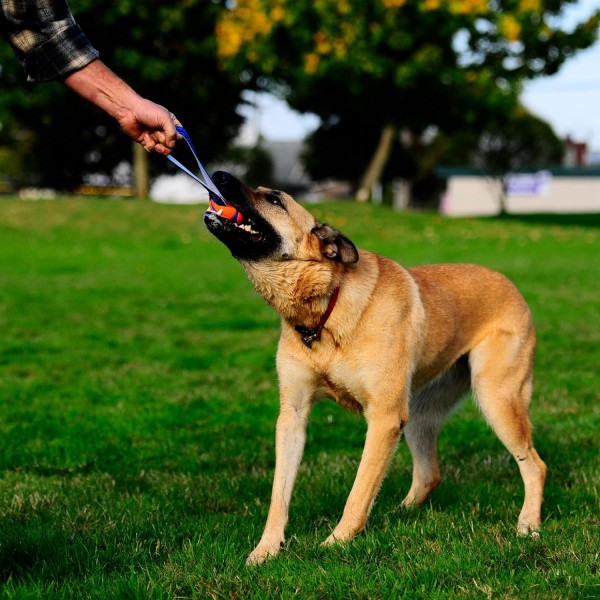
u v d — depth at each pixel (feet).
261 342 29.76
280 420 12.82
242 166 191.42
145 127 11.79
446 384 15.30
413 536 11.81
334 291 12.46
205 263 54.44
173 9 79.92
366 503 12.05
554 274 48.78
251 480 15.19
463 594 9.53
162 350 28.25
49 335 30.71
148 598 9.43
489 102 84.74
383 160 94.48
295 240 12.45
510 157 170.81
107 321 33.81
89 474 15.98
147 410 20.72
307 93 86.28
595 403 21.33
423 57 77.92
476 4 76.28
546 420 19.70
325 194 212.43
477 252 60.23
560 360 26.58
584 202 185.26
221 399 21.81
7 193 142.72
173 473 15.85
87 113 93.25
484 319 14.75
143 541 11.63
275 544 11.60
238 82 87.86
